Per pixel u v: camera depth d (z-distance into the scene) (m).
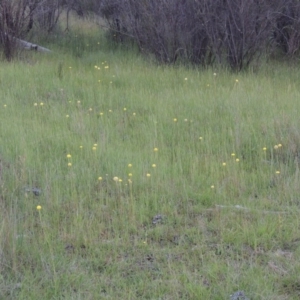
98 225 5.27
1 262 4.52
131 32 14.30
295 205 5.64
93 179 6.29
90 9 19.30
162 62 12.57
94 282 4.46
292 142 7.01
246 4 11.83
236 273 4.52
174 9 12.49
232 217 5.43
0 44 12.91
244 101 8.93
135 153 6.89
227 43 12.06
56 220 5.33
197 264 4.70
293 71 11.95
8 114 8.32
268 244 4.98
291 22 13.20
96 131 7.74
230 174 6.38
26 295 4.25
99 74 10.99
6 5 12.66
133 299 4.24
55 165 6.54
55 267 4.60
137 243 4.99
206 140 7.34
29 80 10.36
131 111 8.70
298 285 4.41
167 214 5.54
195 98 9.22
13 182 6.03
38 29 15.91
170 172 6.45
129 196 5.91
